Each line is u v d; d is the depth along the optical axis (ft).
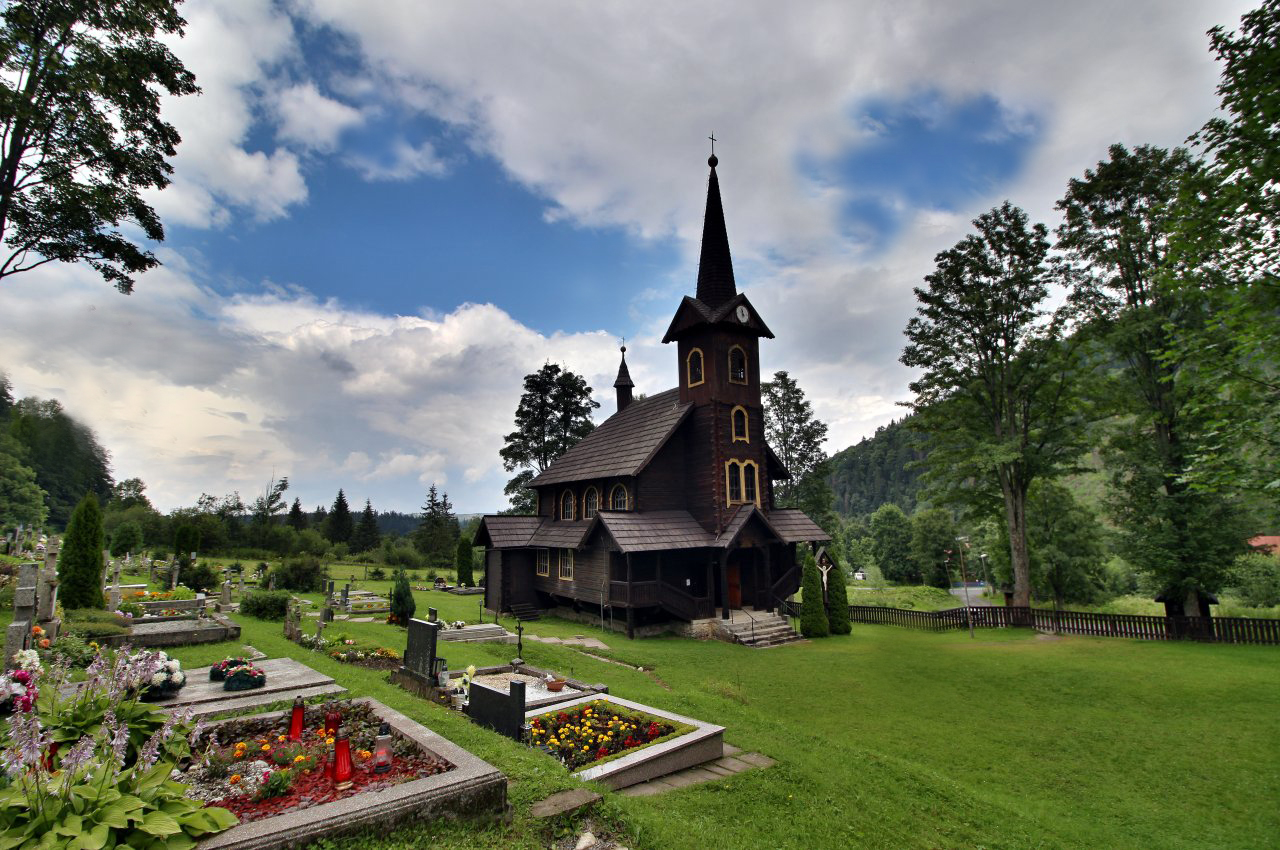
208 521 171.12
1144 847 28.37
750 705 49.11
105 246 56.34
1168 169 76.48
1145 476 81.46
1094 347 83.82
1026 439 92.94
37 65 48.52
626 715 33.94
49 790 13.98
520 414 161.58
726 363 94.89
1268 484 35.24
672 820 22.84
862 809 27.43
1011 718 46.50
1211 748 39.78
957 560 214.69
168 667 30.14
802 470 156.04
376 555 189.88
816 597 83.15
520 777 22.80
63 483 204.85
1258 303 36.32
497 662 52.75
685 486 94.48
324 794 19.27
